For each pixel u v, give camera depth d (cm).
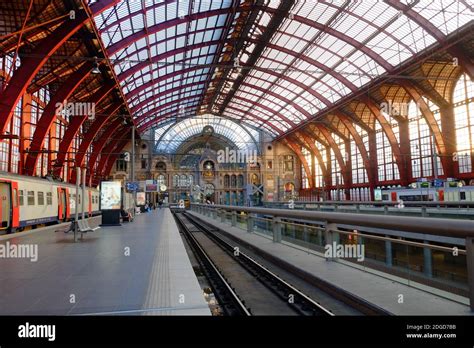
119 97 4053
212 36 3875
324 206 3095
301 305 679
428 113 3994
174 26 3259
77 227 1370
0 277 702
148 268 787
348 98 4700
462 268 506
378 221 674
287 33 3791
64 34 2261
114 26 2777
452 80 3919
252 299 786
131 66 3728
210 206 3394
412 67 3594
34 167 2969
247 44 4159
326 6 3209
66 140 3650
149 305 515
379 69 4041
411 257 616
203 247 1827
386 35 3391
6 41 2472
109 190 2141
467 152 3816
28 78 2211
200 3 3008
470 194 2638
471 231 455
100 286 626
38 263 852
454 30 2925
